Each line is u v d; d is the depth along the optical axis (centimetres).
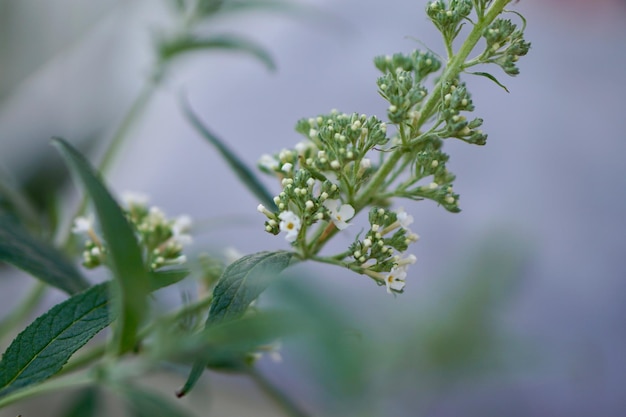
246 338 35
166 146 103
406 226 44
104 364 42
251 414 85
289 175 45
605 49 99
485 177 89
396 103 43
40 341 42
